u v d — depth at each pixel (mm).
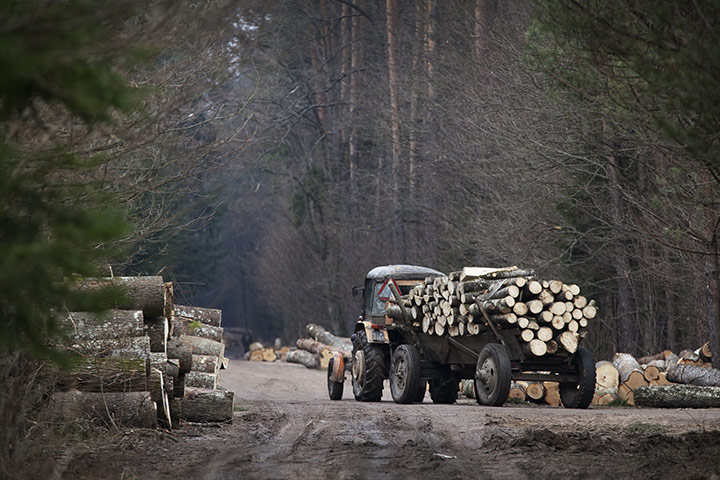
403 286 36938
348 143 95250
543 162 42500
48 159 10352
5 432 13430
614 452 16734
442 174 65062
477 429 20266
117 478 13844
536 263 47625
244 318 168625
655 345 49625
